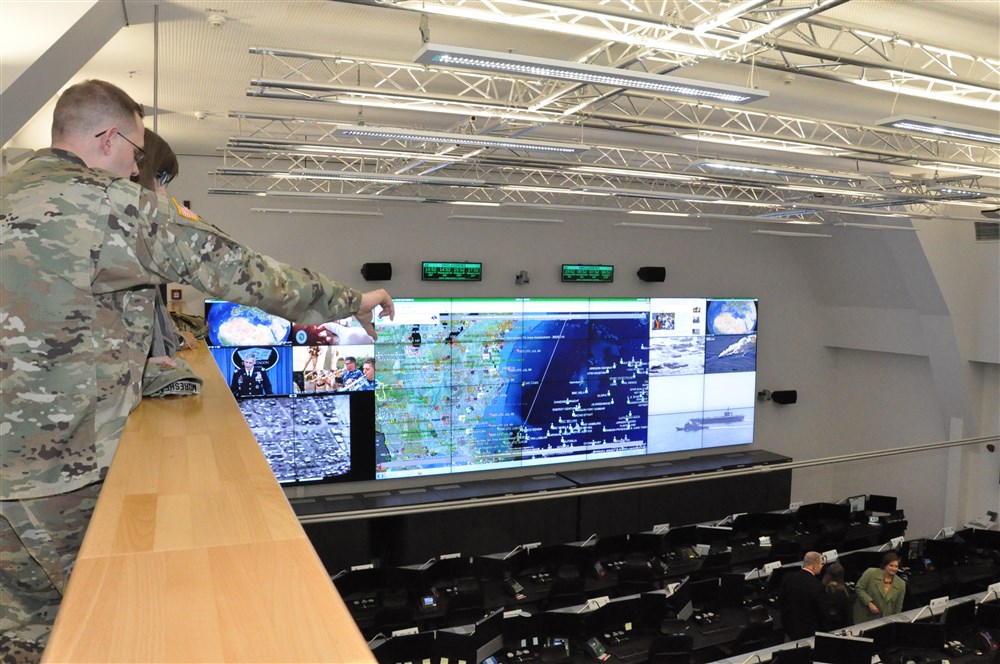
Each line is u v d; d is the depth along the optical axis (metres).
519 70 4.68
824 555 10.92
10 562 1.05
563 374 14.88
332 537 12.53
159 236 1.13
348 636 0.50
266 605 0.55
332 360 13.35
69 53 4.39
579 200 14.81
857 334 16.67
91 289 1.10
